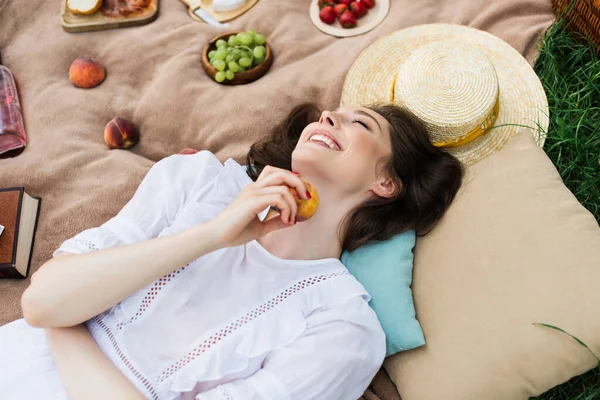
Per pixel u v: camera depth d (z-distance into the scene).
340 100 1.91
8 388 1.22
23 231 1.69
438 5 2.08
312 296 1.32
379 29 2.03
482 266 1.40
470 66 1.59
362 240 1.51
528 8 1.99
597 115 1.85
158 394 1.23
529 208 1.42
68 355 1.20
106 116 1.98
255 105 1.90
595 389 1.46
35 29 2.17
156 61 2.07
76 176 1.83
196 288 1.29
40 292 1.16
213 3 2.17
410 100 1.61
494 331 1.31
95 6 2.11
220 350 1.22
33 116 1.97
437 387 1.34
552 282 1.30
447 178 1.58
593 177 1.74
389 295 1.45
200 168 1.49
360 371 1.29
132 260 1.18
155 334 1.27
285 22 2.10
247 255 1.35
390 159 1.53
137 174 1.79
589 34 1.89
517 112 1.78
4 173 1.82
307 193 1.21
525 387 1.29
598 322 1.22
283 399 1.17
